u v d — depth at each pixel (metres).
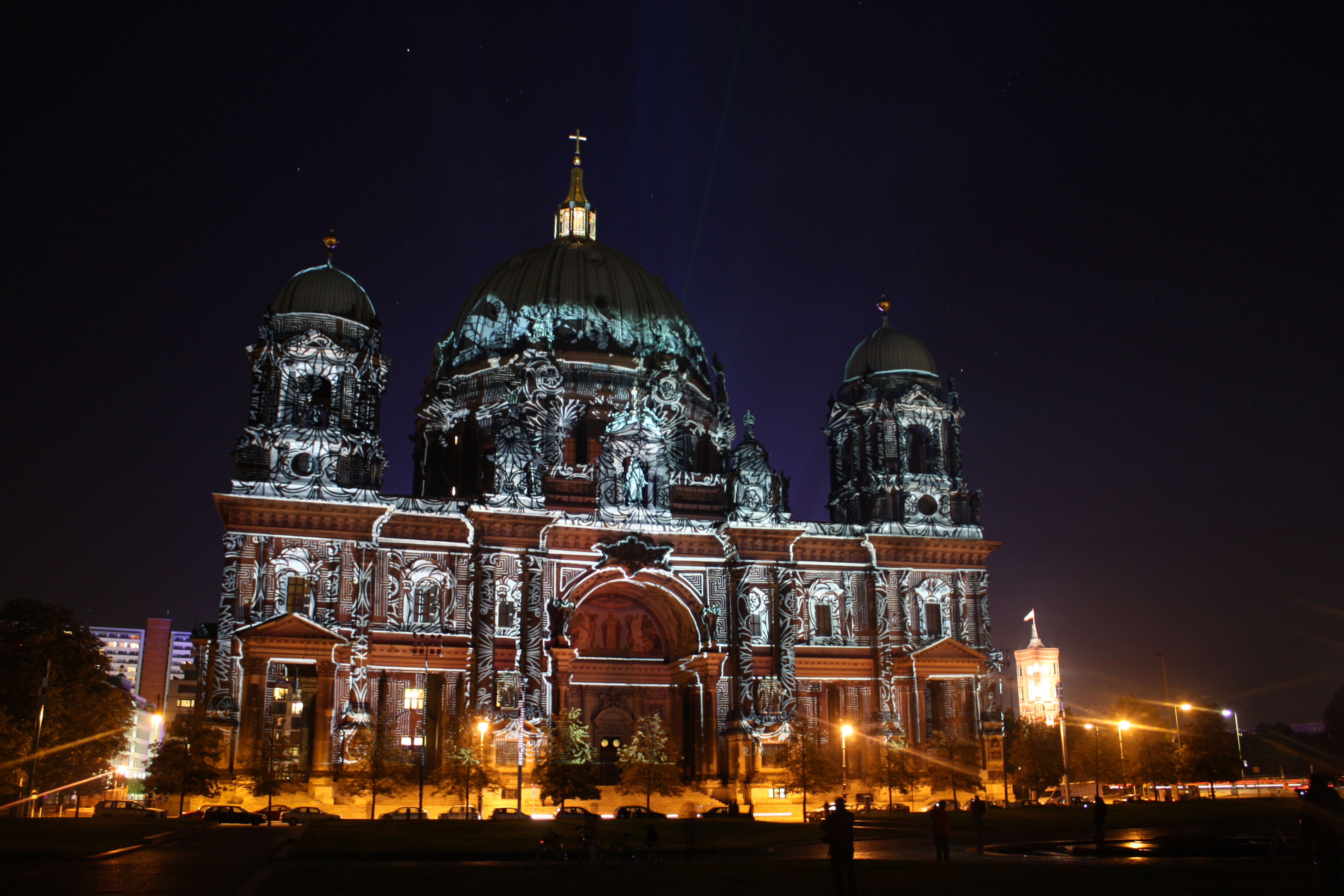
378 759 88.38
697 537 110.31
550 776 91.00
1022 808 97.62
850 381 124.12
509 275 129.12
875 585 113.94
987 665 113.19
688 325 132.62
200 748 86.38
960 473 120.31
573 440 118.69
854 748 110.44
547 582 105.12
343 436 102.00
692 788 106.50
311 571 98.44
